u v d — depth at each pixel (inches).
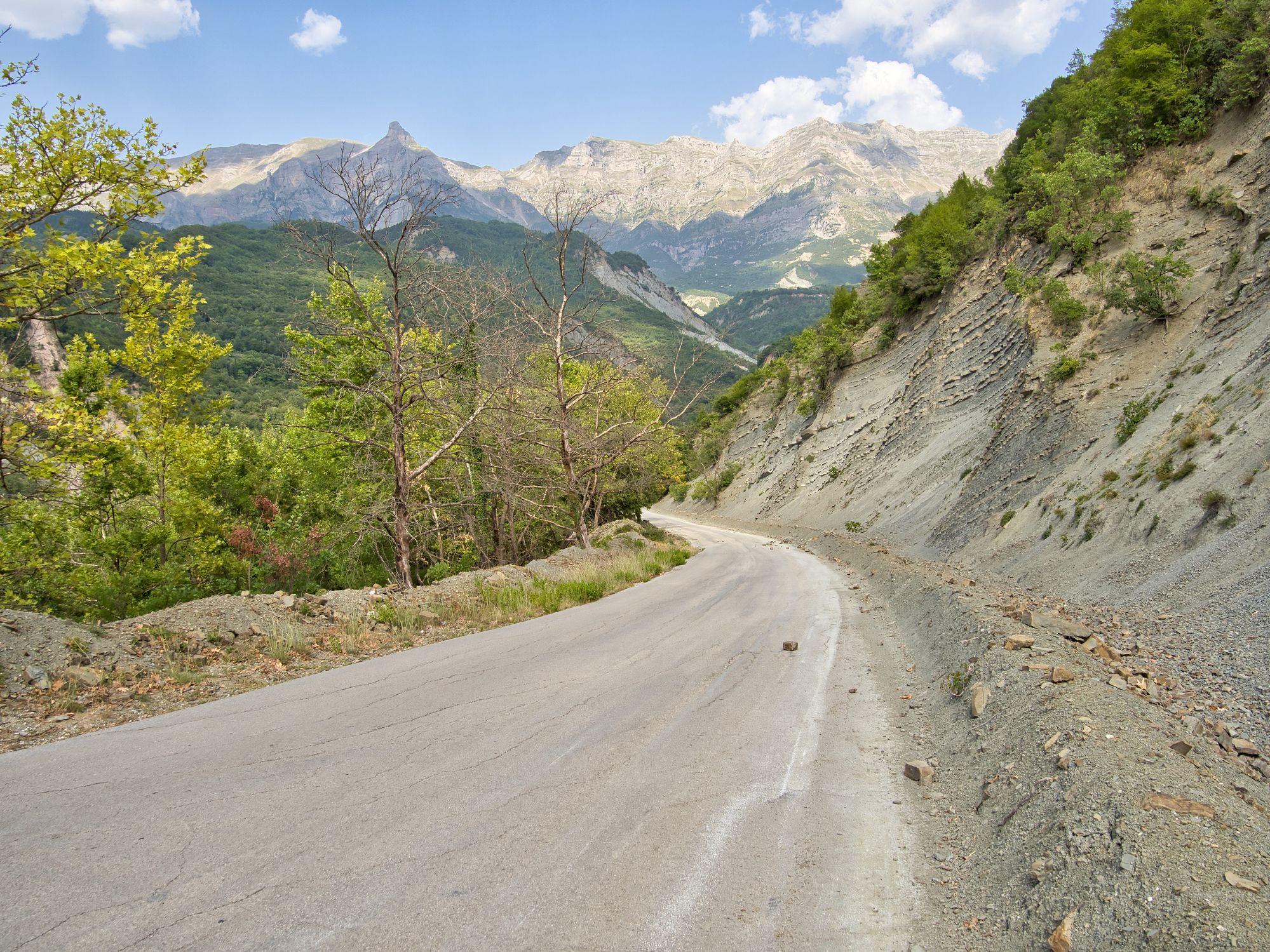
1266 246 632.4
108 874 131.9
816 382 2092.8
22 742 220.4
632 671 306.3
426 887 127.5
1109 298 792.9
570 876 132.3
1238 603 295.1
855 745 214.7
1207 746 175.6
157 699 274.2
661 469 1480.1
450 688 278.2
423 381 631.8
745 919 119.9
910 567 623.8
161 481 721.0
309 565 776.3
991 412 1024.9
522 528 1082.1
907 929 119.5
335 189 585.0
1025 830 143.4
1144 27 1011.3
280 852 140.8
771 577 738.8
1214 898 102.9
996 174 1499.8
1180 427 512.7
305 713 246.4
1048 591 491.2
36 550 636.7
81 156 437.1
